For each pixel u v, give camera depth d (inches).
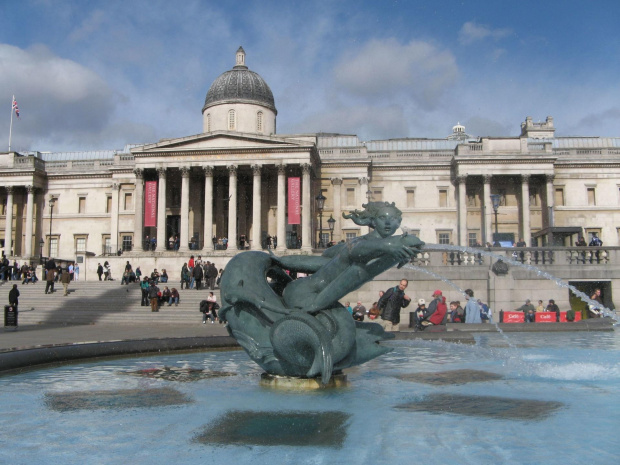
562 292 1275.8
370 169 2792.8
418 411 270.5
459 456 199.0
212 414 266.2
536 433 229.3
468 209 2696.9
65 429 241.6
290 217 2372.0
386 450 206.4
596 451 203.6
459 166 2613.2
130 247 2871.6
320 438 223.3
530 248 1311.5
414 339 607.8
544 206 2659.9
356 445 213.6
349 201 2733.8
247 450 208.8
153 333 955.3
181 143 2468.0
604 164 2728.8
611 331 734.5
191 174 2640.3
